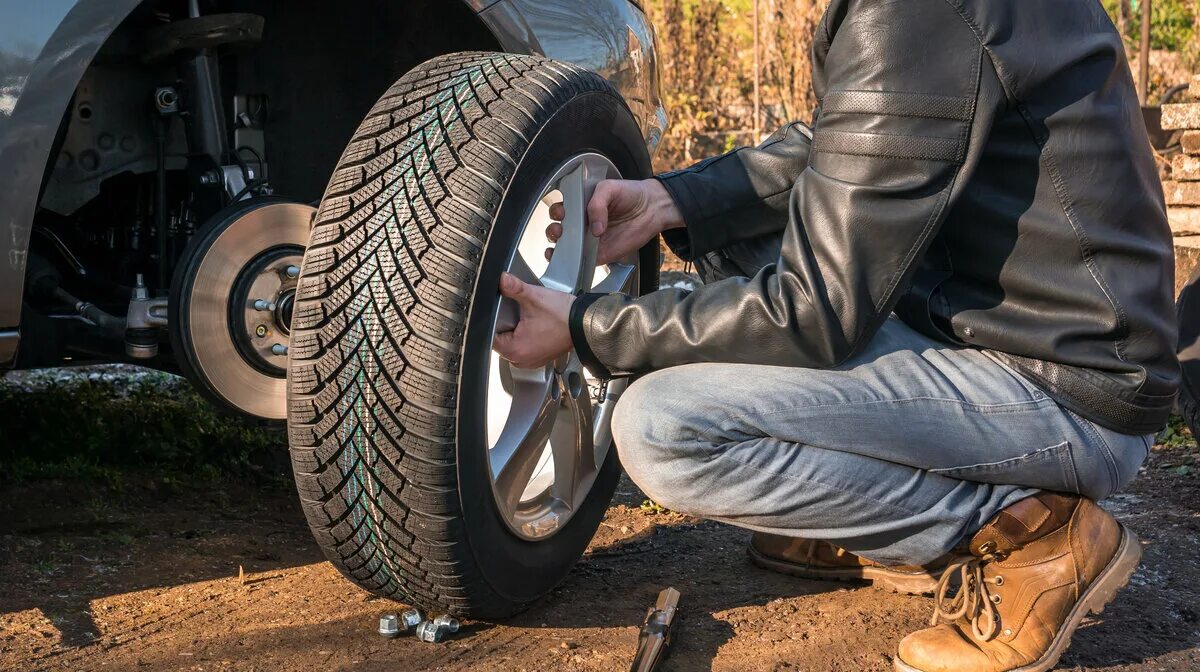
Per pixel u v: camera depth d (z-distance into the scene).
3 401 3.36
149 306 2.28
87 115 2.42
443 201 1.74
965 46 1.63
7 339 2.10
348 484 1.77
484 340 1.76
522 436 1.99
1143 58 8.37
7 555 2.32
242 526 2.65
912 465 1.78
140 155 2.50
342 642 1.95
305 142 2.82
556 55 2.63
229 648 1.92
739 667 1.88
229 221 2.21
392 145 1.81
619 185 2.16
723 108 10.48
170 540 2.50
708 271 2.38
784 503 1.80
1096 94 1.71
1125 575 1.87
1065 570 1.80
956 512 1.78
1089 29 1.74
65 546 2.40
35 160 2.04
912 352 1.82
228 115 2.70
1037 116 1.69
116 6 2.11
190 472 3.03
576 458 2.15
